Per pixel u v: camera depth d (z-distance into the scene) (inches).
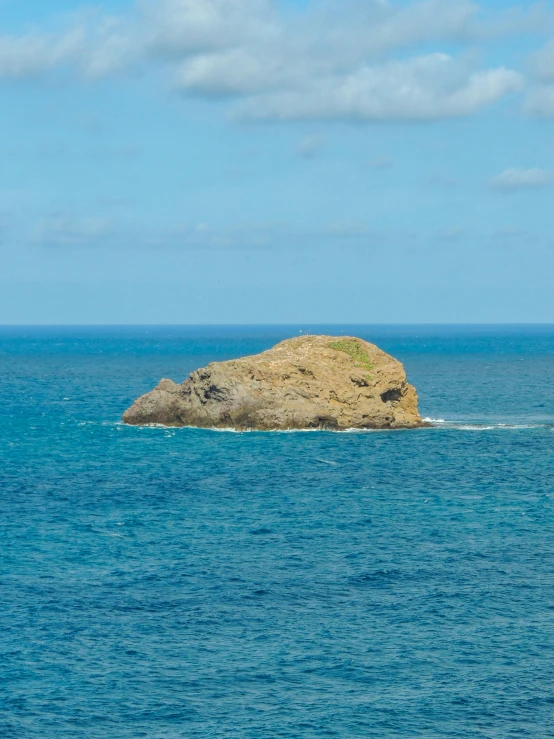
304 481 4404.5
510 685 2185.0
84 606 2657.5
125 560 3093.0
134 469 4719.5
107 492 4170.8
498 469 4704.7
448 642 2418.8
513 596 2746.1
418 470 4670.3
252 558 3115.2
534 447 5349.4
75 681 2199.8
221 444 5398.6
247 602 2696.9
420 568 3004.4
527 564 3046.3
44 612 2610.7
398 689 2166.6
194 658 2324.1
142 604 2679.6
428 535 3410.4
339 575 2938.0
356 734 1973.4
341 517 3690.9
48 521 3619.6
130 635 2458.2
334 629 2501.2
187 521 3624.5
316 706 2087.8
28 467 4795.8
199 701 2110.0
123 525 3558.1
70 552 3184.1
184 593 2770.7
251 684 2190.0
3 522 3599.9
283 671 2255.2
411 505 3907.5
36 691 2151.8
